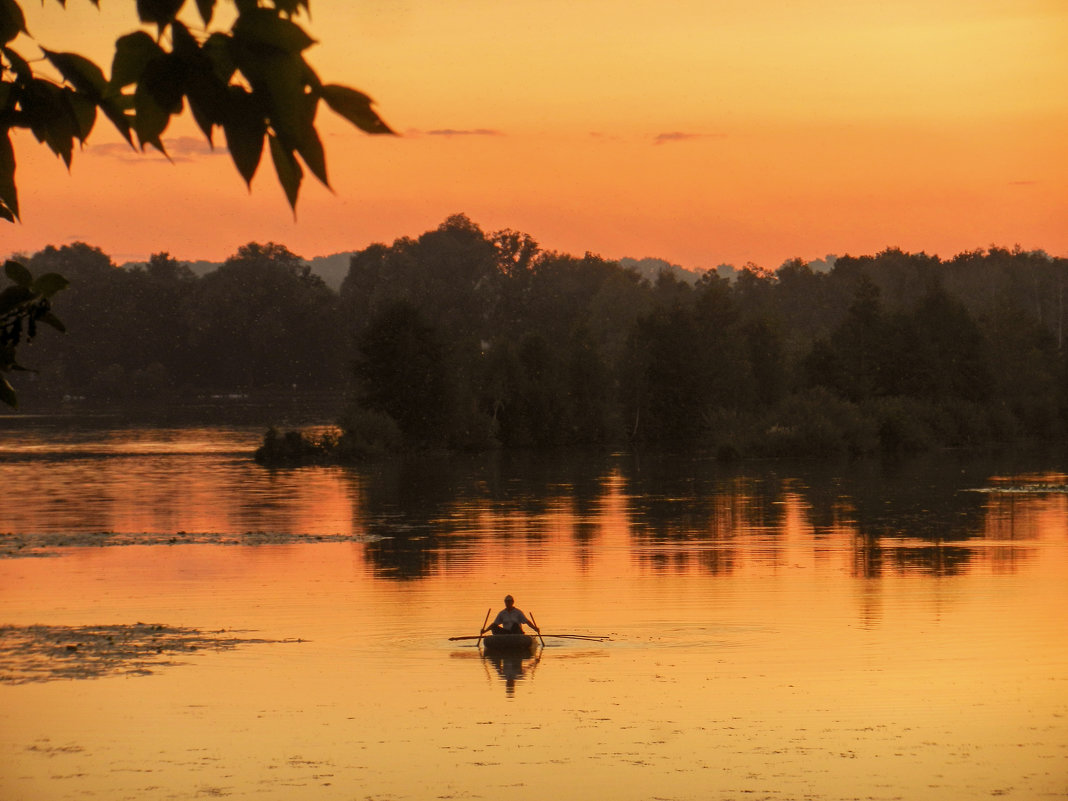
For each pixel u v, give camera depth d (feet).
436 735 171.63
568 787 147.54
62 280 31.50
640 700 193.88
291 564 365.81
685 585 325.62
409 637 251.60
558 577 341.00
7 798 142.31
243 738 169.68
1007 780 150.30
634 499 571.69
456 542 420.77
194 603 295.07
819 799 143.02
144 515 497.87
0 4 23.80
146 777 150.61
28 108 25.23
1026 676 210.79
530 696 196.65
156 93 22.44
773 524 474.08
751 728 175.63
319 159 22.53
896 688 202.18
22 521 474.90
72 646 235.40
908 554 387.75
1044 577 335.26
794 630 258.37
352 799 142.31
